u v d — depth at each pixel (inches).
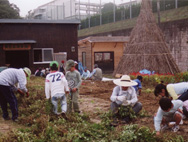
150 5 724.7
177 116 233.0
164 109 216.1
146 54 673.0
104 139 220.5
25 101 335.6
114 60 984.3
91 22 1754.4
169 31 895.7
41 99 349.7
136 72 675.4
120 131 232.1
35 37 868.0
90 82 646.5
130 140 212.7
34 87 438.3
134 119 276.5
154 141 212.8
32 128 240.5
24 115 295.0
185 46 836.0
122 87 268.2
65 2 2113.7
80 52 1094.4
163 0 1179.3
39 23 865.5
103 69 983.6
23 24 854.5
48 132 222.2
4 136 216.7
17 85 329.4
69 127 245.1
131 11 1354.6
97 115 307.3
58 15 2128.4
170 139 215.6
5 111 282.4
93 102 387.5
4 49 829.2
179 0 1089.4
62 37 891.4
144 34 690.2
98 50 971.9
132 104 268.8
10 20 831.1
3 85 268.7
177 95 261.1
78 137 217.5
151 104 372.5
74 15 1916.8
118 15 1480.1
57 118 267.7
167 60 668.1
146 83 582.6
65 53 864.3
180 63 859.4
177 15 1020.5
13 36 850.1
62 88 276.8
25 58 1149.1
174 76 584.4
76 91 300.2
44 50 879.1
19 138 212.7
